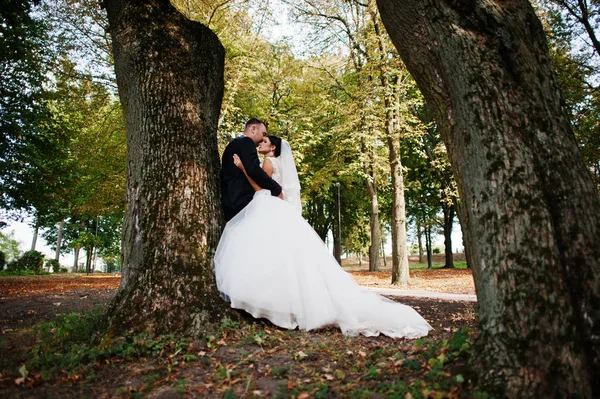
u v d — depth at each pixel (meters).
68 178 17.52
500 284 2.48
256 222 4.39
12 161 14.73
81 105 14.04
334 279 4.41
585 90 14.85
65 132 16.06
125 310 3.68
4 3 9.22
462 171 2.88
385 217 30.67
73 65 13.36
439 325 4.97
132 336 3.48
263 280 4.12
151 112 4.41
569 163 2.60
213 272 4.13
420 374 2.76
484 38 2.86
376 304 4.39
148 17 4.73
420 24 3.09
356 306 4.27
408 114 13.86
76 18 12.45
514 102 2.69
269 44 16.56
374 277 18.27
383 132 13.67
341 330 4.23
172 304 3.71
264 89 17.27
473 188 2.75
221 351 3.34
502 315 2.42
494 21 2.88
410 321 4.32
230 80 14.19
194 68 4.79
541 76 2.80
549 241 2.42
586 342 2.29
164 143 4.32
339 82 15.85
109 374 2.98
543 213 2.46
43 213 19.16
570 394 2.16
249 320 4.08
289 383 2.69
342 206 29.98
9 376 2.98
